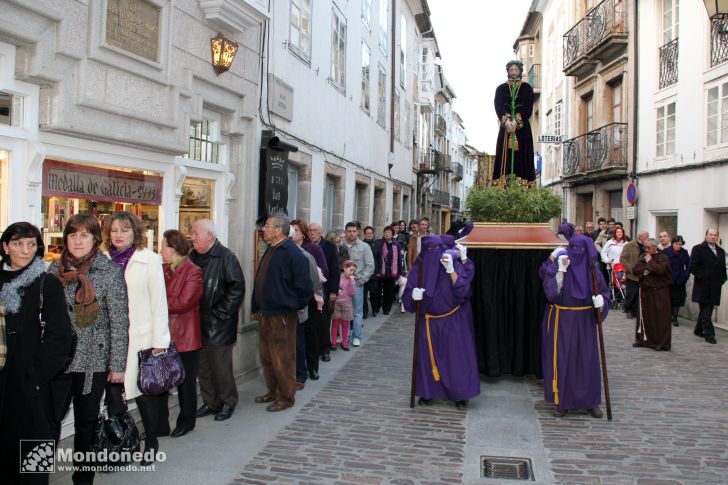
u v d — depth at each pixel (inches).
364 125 605.3
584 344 235.9
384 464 184.4
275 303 236.7
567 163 809.5
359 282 376.8
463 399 242.5
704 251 405.4
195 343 206.4
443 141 1674.5
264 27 317.4
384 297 520.4
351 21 541.6
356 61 565.0
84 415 149.7
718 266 402.3
